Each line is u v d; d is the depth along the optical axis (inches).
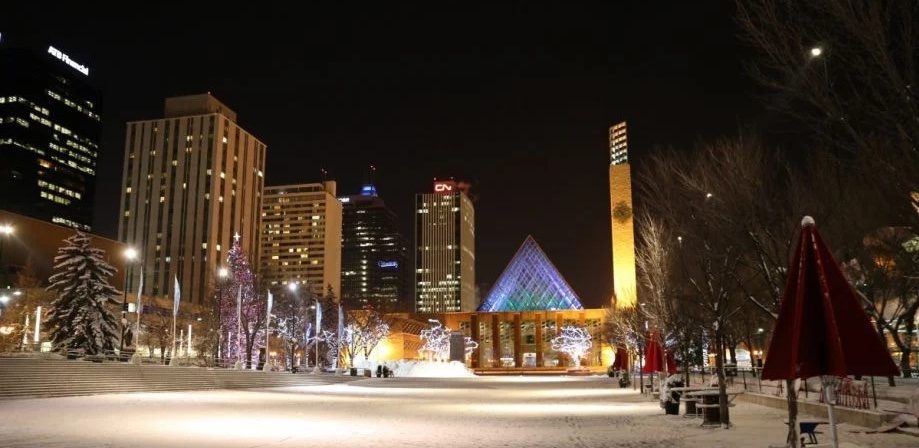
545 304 6161.4
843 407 843.4
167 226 7578.7
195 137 7741.1
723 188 925.8
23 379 1376.7
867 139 513.0
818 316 369.7
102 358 2182.6
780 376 387.2
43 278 3609.7
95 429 805.2
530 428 887.7
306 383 2468.0
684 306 1518.2
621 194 4680.1
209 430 818.8
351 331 4148.6
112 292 2481.5
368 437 772.6
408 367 4168.3
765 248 947.3
